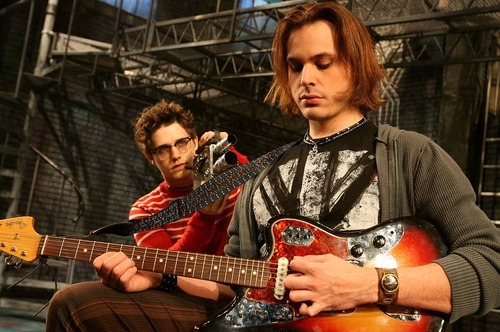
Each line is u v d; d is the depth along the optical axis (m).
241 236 1.33
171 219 1.50
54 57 7.09
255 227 1.33
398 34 5.80
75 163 7.62
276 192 1.30
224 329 1.17
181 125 2.29
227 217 1.83
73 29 7.70
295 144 1.41
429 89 7.31
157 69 7.61
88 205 7.68
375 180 1.21
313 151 1.29
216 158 1.61
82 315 1.20
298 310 1.14
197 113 8.41
